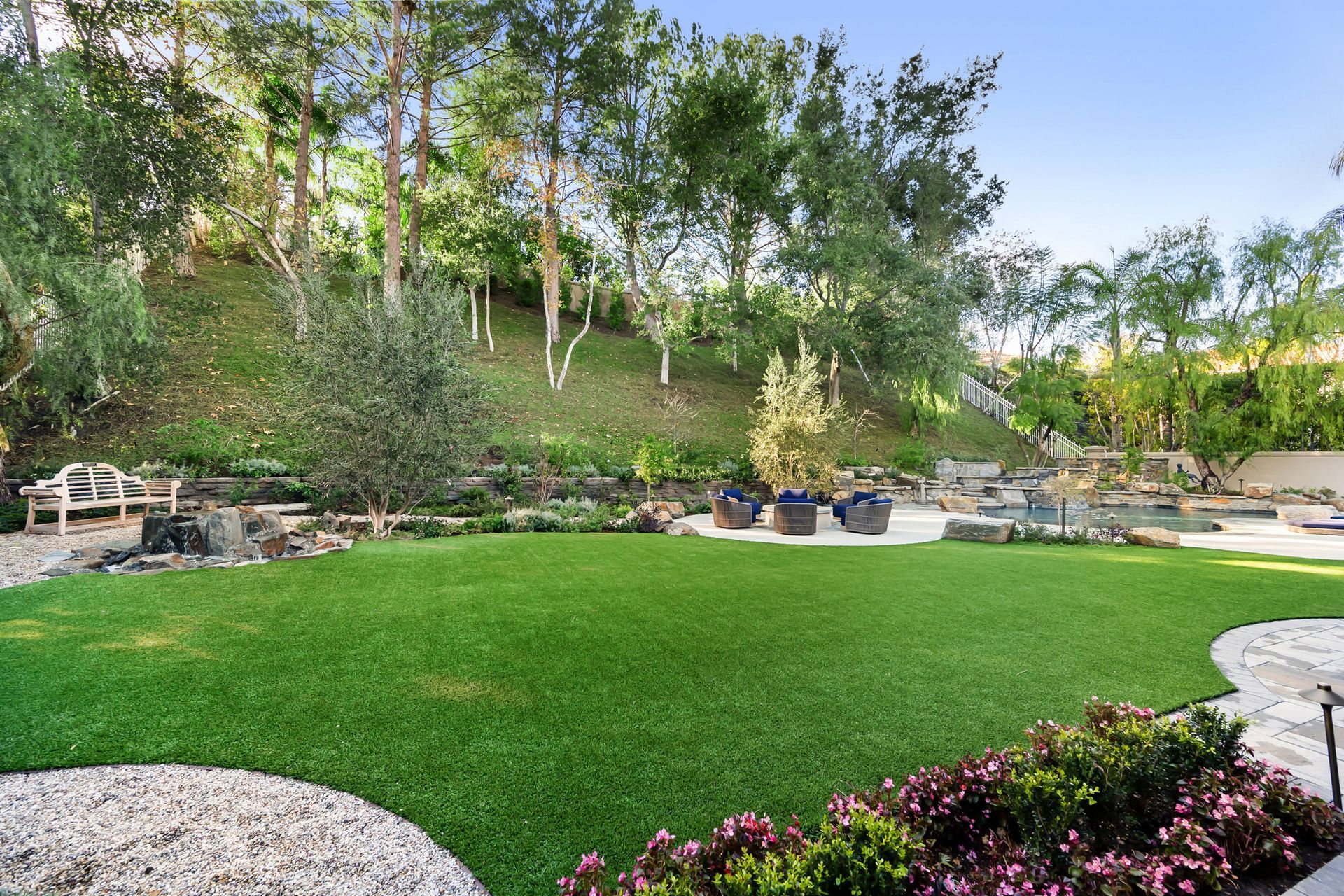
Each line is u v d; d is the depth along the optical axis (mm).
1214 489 20922
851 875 1698
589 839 2256
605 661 4203
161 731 3074
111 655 4051
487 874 2072
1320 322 18203
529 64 19922
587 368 23578
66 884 2002
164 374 13125
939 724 3279
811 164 22516
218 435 13117
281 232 18438
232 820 2379
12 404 10539
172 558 6715
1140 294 21719
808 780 2678
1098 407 26906
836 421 16188
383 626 4848
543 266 22047
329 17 15391
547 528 11164
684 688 3744
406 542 8914
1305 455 19766
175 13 14484
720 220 24875
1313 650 4727
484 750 2938
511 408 18500
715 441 20484
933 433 25953
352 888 1998
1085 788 2068
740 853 1889
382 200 25469
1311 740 3279
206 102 14648
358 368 9281
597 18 21094
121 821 2361
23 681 3611
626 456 17938
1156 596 6398
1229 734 2605
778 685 3807
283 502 11891
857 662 4250
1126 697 3719
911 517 15711
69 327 9242
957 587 6730
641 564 7805
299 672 3875
